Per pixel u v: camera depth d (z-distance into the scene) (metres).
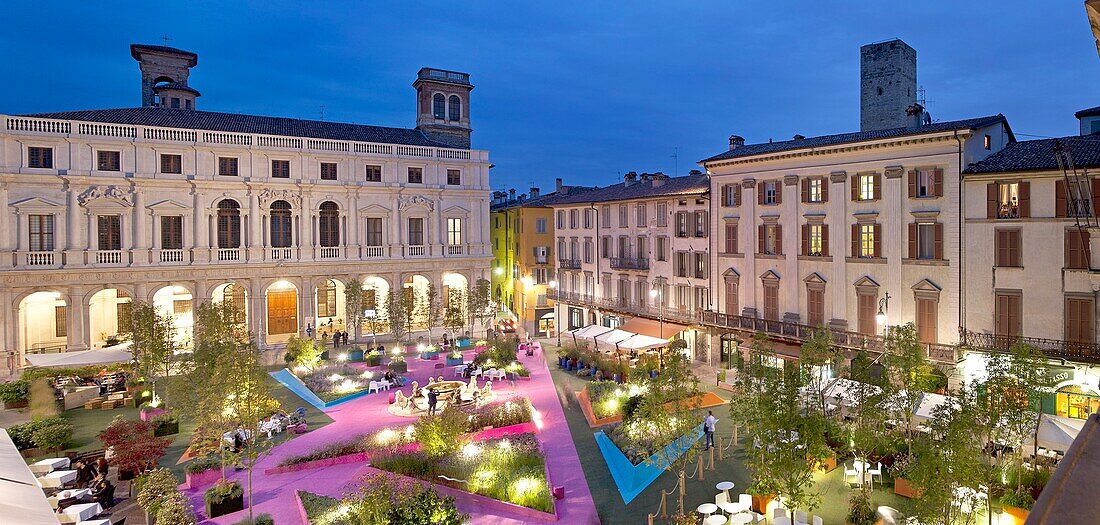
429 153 61.47
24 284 45.72
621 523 23.47
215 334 39.25
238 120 58.19
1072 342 30.81
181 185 51.12
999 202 33.41
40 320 50.16
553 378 46.31
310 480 27.27
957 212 34.59
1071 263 30.98
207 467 27.12
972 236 34.31
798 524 20.70
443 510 20.84
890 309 37.62
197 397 28.75
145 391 38.44
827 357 30.09
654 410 25.31
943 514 18.20
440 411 34.84
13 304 45.53
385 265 58.62
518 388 43.28
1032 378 22.33
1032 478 22.58
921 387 26.70
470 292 59.22
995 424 21.45
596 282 62.16
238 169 53.31
